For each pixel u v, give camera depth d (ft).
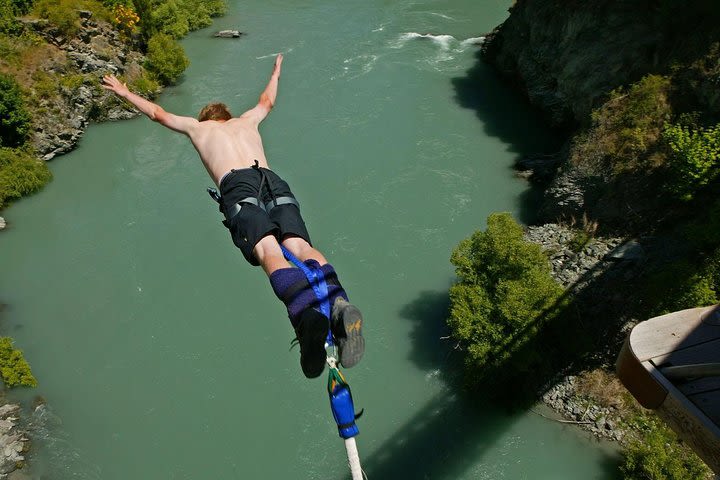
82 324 69.31
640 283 63.36
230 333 67.36
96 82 101.09
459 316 57.67
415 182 85.56
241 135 15.62
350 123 96.58
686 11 77.61
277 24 130.62
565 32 95.09
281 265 12.72
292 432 58.80
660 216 68.13
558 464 55.11
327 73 110.32
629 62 84.38
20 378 62.80
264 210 13.97
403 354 64.54
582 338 60.54
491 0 139.13
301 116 98.12
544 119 98.63
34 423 59.67
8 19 96.53
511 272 58.75
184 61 110.42
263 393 61.82
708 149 64.64
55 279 75.00
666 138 69.51
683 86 72.28
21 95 92.32
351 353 11.94
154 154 96.37
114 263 76.54
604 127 76.13
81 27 101.71
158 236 79.92
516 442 56.70
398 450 56.80
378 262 74.08
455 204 82.02
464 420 58.54
